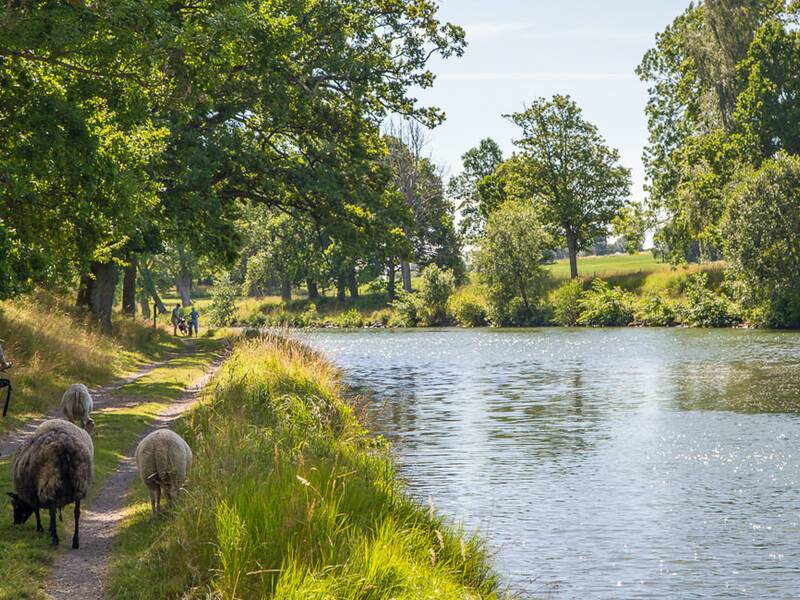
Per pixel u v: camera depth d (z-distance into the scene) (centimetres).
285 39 2925
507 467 1980
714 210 6800
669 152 8412
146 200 2616
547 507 1639
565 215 9000
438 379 3806
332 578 825
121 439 1822
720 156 6725
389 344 6012
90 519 1233
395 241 4369
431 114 4434
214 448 1388
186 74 2092
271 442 1529
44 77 2012
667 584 1232
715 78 6775
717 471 1919
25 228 2050
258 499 992
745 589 1218
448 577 977
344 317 9669
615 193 9212
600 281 7912
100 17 1784
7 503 1247
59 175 1992
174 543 976
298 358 2727
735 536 1458
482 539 1397
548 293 8450
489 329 7825
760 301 6106
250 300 11694
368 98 4372
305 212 4334
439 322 8981
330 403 2191
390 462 1725
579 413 2759
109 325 3938
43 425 1117
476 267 8375
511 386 3503
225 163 3850
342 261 10012
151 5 1836
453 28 4397
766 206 5981
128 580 929
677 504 1653
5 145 1958
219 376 2719
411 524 1159
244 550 888
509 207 8569
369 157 4428
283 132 4284
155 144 2712
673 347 4962
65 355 2794
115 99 2011
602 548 1402
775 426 2402
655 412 2722
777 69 6612
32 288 2191
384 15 4406
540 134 9238
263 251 11031
